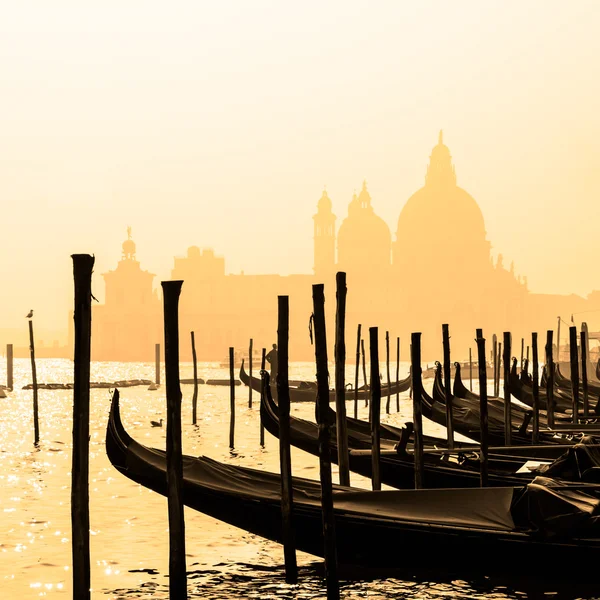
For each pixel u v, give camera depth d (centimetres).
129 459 2817
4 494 3856
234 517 2619
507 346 4244
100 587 2492
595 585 2316
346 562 2505
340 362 3234
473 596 2394
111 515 3400
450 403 3728
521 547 2336
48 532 3117
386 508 2495
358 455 3369
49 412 9200
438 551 2397
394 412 9188
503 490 2488
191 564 2708
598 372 9331
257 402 11006
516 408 5116
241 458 5197
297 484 2702
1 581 2550
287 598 2381
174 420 2148
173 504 2128
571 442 3938
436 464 3300
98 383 15112
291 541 2508
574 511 2311
